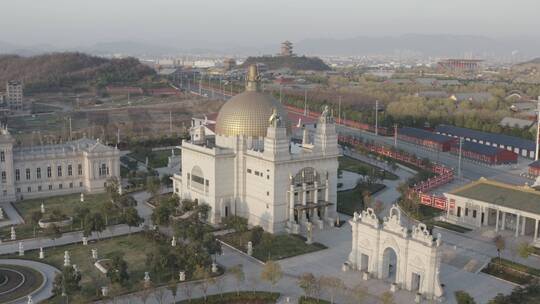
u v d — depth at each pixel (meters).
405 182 186.50
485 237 140.50
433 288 104.19
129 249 129.25
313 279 102.50
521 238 138.38
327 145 149.50
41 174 177.50
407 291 107.81
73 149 183.38
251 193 151.62
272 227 143.50
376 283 112.00
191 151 160.25
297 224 144.38
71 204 167.25
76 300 98.75
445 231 145.38
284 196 144.75
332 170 152.00
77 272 104.44
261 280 113.06
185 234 124.31
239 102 156.25
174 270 114.31
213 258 125.31
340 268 120.25
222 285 110.25
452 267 121.19
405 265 108.38
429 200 168.75
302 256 127.25
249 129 152.88
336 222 149.62
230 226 138.38
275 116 141.88
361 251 117.50
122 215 138.12
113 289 103.50
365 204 161.88
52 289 104.00
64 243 133.00
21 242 130.38
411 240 106.62
